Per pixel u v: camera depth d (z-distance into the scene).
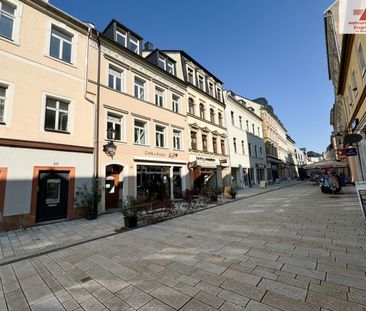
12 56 8.95
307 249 4.71
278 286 3.27
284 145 51.75
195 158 18.62
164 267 4.21
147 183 14.05
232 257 4.51
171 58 18.17
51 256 5.23
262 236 5.89
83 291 3.48
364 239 5.11
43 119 9.52
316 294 3.00
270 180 33.16
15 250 5.68
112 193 12.16
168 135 16.19
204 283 3.49
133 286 3.54
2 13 9.07
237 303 2.90
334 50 15.88
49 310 3.03
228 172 23.06
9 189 8.16
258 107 36.16
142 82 15.16
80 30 11.56
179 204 12.99
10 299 3.35
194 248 5.22
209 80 23.09
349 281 3.29
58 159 9.74
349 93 14.10
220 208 11.42
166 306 2.94
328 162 17.12
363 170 14.22
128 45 14.40
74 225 8.57
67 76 10.67
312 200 12.23
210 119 21.97
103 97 12.12
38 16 10.00
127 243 5.94
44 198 9.20
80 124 10.82
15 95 8.80
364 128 11.92
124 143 12.80
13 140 8.41
